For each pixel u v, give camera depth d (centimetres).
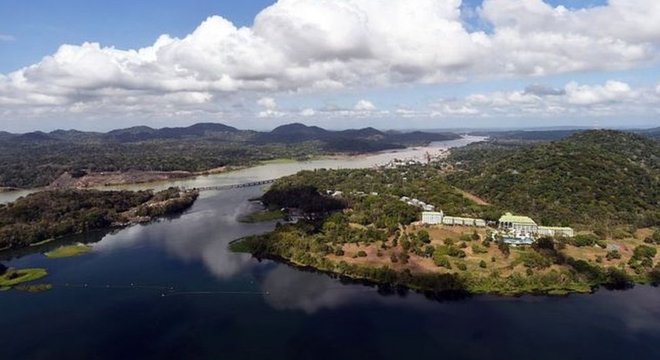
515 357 17362
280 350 18000
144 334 19338
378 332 19250
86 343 18675
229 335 19162
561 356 17400
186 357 17612
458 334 19025
